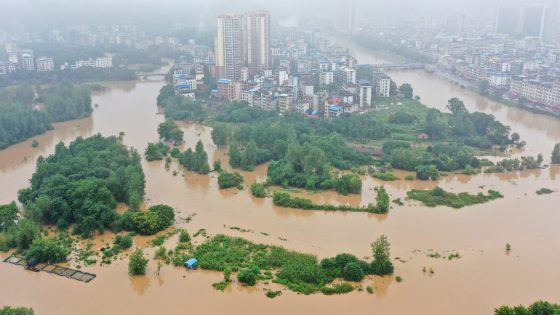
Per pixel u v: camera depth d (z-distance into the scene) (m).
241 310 199.00
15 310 188.75
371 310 198.75
